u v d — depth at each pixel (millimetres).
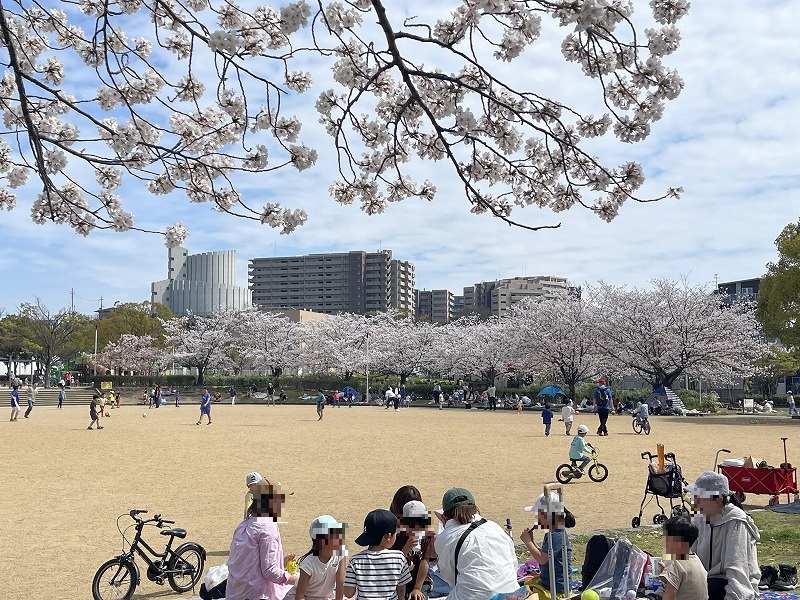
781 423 45188
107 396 69312
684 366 60375
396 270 182750
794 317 49750
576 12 4758
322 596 6090
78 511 15203
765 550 10516
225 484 19016
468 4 5094
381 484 18875
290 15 5082
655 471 13000
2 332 97375
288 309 120312
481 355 82688
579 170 5820
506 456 25688
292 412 61406
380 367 93312
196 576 10172
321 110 5957
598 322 64312
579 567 9383
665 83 5402
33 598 9391
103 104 6062
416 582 6738
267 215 6117
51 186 5574
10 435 35062
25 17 6617
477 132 5906
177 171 6125
